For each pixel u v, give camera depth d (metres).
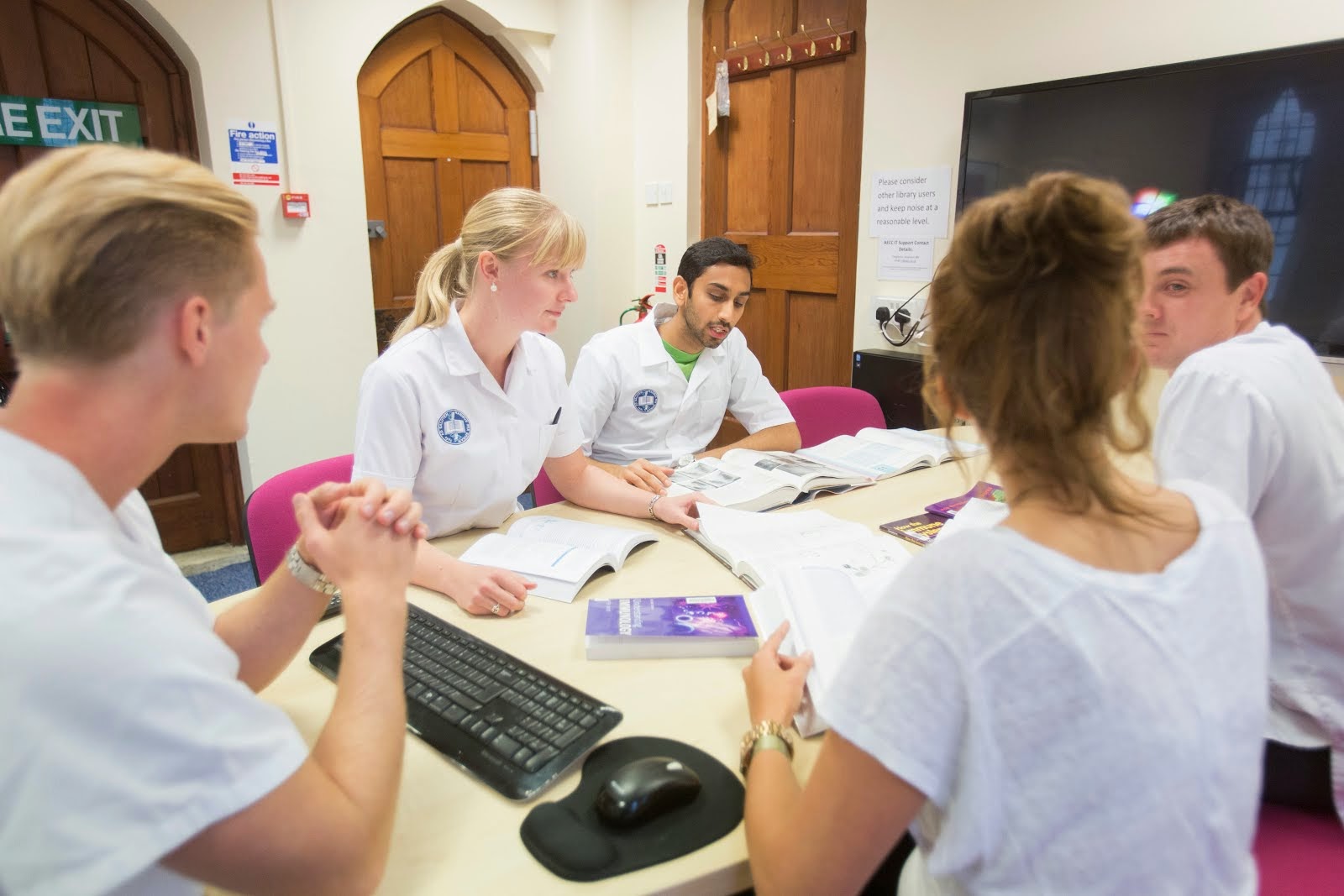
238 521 3.42
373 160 3.55
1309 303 1.98
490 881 0.73
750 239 3.61
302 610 0.92
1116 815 0.58
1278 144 1.97
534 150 4.11
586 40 3.74
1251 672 0.64
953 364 0.67
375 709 0.71
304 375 3.36
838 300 3.26
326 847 0.60
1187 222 1.27
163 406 0.63
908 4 2.77
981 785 0.60
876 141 2.95
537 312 1.46
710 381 2.34
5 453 0.57
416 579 1.32
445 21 3.67
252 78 3.05
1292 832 1.08
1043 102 2.40
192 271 0.61
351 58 3.27
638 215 4.07
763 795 0.75
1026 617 0.59
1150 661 0.59
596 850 0.76
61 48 2.79
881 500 1.77
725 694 1.03
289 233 3.23
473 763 0.88
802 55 3.21
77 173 0.58
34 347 0.58
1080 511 0.63
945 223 2.77
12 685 0.50
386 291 3.69
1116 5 2.26
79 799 0.52
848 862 0.63
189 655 0.56
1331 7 1.89
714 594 1.31
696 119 3.73
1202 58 2.10
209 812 0.55
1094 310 0.61
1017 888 0.61
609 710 0.95
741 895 0.89
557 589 1.30
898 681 0.61
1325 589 1.12
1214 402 1.12
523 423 1.59
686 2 3.60
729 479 1.82
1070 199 0.61
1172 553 0.64
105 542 0.58
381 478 1.43
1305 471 1.10
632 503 1.67
